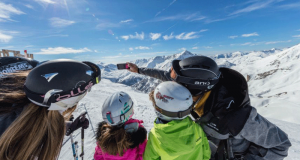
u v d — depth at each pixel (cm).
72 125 196
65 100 93
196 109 160
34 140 84
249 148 139
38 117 88
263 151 132
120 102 164
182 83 148
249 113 119
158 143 138
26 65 112
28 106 89
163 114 141
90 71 105
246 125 118
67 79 91
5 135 80
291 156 412
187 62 143
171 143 131
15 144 81
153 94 158
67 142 407
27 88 87
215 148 154
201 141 139
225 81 142
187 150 128
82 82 97
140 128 175
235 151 146
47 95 86
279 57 19300
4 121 85
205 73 130
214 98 137
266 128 124
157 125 145
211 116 136
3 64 99
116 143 151
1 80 90
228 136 132
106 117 162
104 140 156
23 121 84
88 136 438
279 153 130
